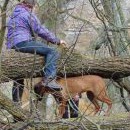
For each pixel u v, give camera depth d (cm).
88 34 1466
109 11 1212
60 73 1002
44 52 962
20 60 970
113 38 1165
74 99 1012
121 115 876
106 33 1124
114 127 859
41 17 1147
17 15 940
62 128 794
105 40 1165
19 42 946
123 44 1162
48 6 1134
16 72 970
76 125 752
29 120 758
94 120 859
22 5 944
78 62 1000
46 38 966
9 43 958
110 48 1239
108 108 1025
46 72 959
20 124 776
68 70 1000
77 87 1016
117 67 1020
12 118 817
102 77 1052
